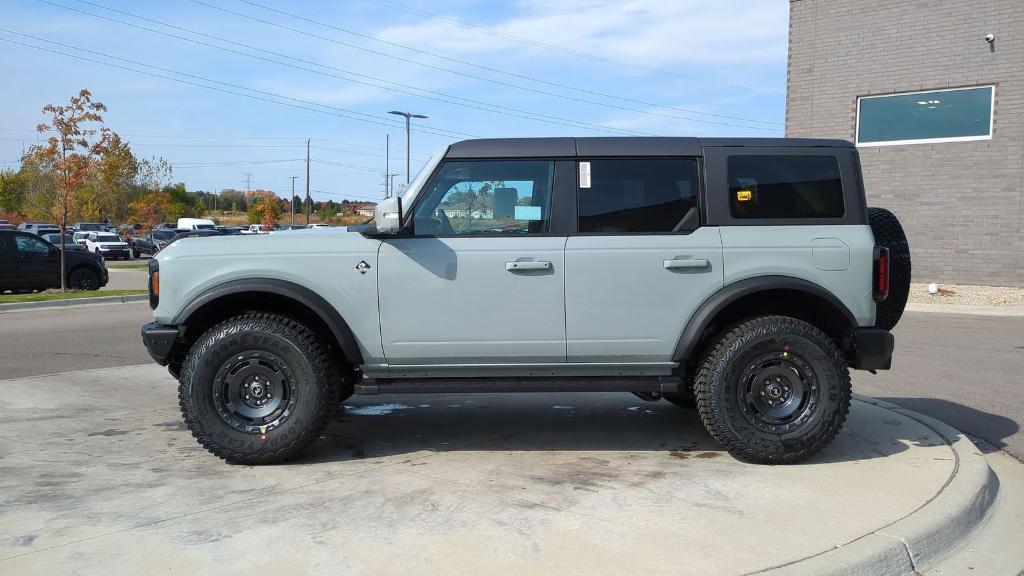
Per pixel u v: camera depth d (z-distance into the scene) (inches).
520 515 163.2
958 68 641.0
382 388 205.0
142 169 2064.5
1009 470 211.2
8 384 310.7
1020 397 295.1
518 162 208.5
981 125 640.4
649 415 257.8
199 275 203.3
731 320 216.2
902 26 663.8
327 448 217.5
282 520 160.4
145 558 142.0
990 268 642.8
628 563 139.6
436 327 203.8
